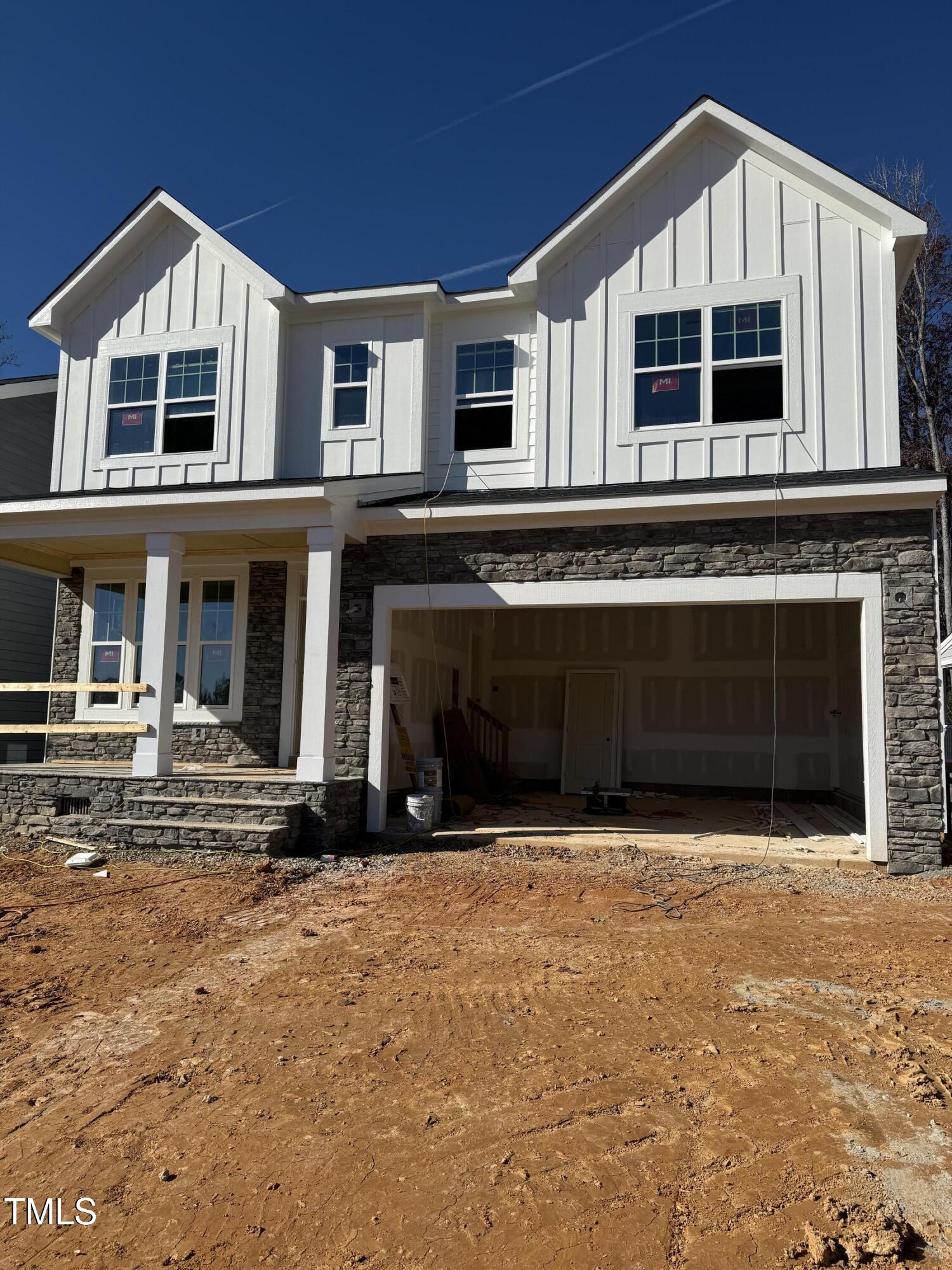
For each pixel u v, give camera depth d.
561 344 11.57
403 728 12.33
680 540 10.13
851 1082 4.10
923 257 23.83
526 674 17.25
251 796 10.09
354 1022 4.90
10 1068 4.34
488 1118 3.79
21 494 15.67
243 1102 3.96
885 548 9.47
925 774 9.12
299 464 12.73
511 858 9.78
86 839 10.09
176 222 13.33
